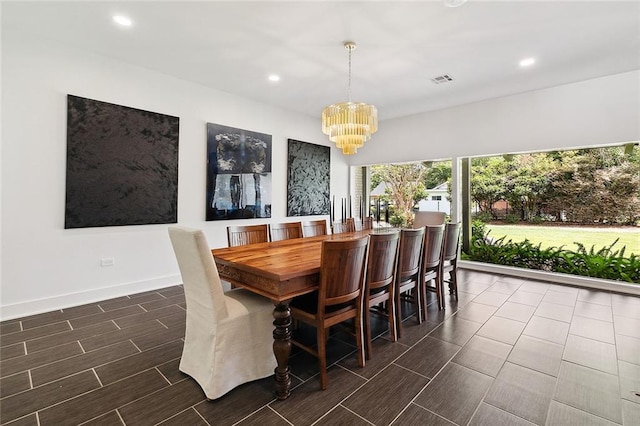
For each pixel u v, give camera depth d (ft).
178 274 12.84
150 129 11.79
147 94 11.73
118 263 11.19
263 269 5.71
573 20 8.43
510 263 15.08
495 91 13.96
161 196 12.17
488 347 7.44
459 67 11.43
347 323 8.68
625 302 10.59
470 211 16.44
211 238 13.88
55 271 9.84
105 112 10.66
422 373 6.35
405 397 5.58
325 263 5.74
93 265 10.61
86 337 7.91
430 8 7.89
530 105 13.87
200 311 5.86
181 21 8.50
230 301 6.28
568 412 5.16
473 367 6.56
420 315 9.16
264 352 6.23
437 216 13.12
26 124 9.21
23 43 9.08
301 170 17.87
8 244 9.01
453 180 16.30
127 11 8.03
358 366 6.64
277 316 5.54
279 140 16.76
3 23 8.64
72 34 9.24
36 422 4.87
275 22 8.55
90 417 5.01
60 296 9.93
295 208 17.53
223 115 14.19
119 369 6.44
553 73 11.91
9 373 6.24
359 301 6.60
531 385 5.91
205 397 5.55
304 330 8.65
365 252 6.48
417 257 8.69
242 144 14.88
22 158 9.16
